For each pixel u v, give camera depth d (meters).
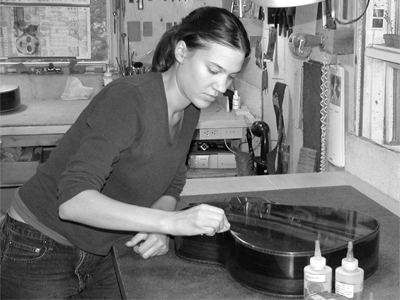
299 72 2.45
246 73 3.44
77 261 1.34
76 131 1.20
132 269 1.24
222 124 3.20
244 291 1.13
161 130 1.16
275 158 2.71
